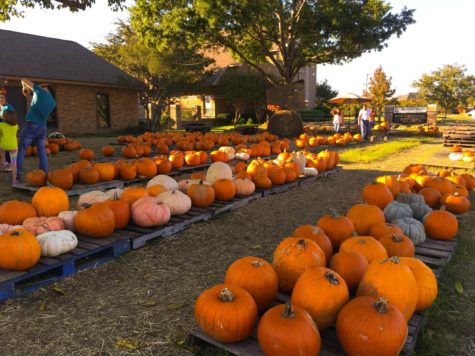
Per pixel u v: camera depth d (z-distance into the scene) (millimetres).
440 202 5438
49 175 6750
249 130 20266
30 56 19984
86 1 11141
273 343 2199
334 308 2494
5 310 3189
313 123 27531
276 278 2881
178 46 22328
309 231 3490
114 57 28875
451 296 3436
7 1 11992
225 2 18906
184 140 12648
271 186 7289
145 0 19453
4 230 3936
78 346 2752
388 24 20797
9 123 6949
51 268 3621
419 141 17094
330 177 8836
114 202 4625
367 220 4211
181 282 3693
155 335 2869
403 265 2654
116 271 3912
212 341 2566
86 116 20922
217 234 4980
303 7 20266
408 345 2471
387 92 37438
